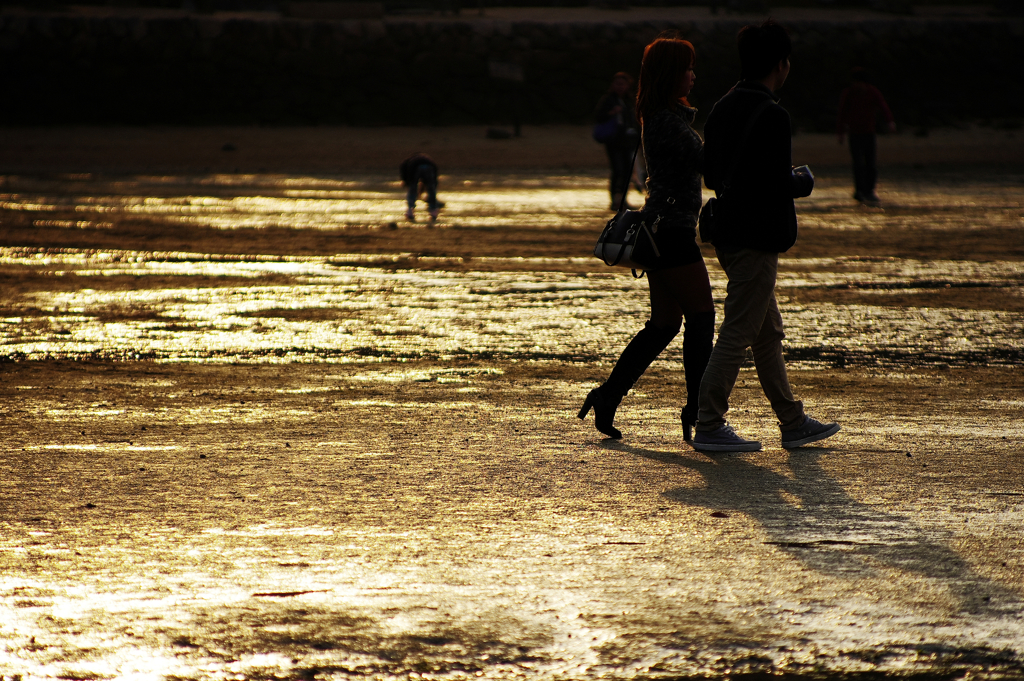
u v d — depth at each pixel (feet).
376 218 199.31
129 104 420.36
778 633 35.81
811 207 222.48
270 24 429.38
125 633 35.68
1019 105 474.08
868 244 168.45
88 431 63.36
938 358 90.02
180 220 190.70
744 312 58.18
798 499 50.47
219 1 478.18
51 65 415.44
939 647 34.83
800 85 465.47
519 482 53.16
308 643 35.01
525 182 274.77
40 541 44.16
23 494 50.60
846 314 110.63
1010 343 96.43
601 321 105.91
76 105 417.08
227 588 39.40
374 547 43.70
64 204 211.61
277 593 38.96
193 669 33.35
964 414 69.56
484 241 168.66
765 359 59.88
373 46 433.89
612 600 38.37
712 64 454.40
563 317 107.86
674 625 36.40
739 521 47.16
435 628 36.14
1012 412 70.23
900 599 38.52
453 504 49.49
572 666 33.68
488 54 439.22
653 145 59.82
